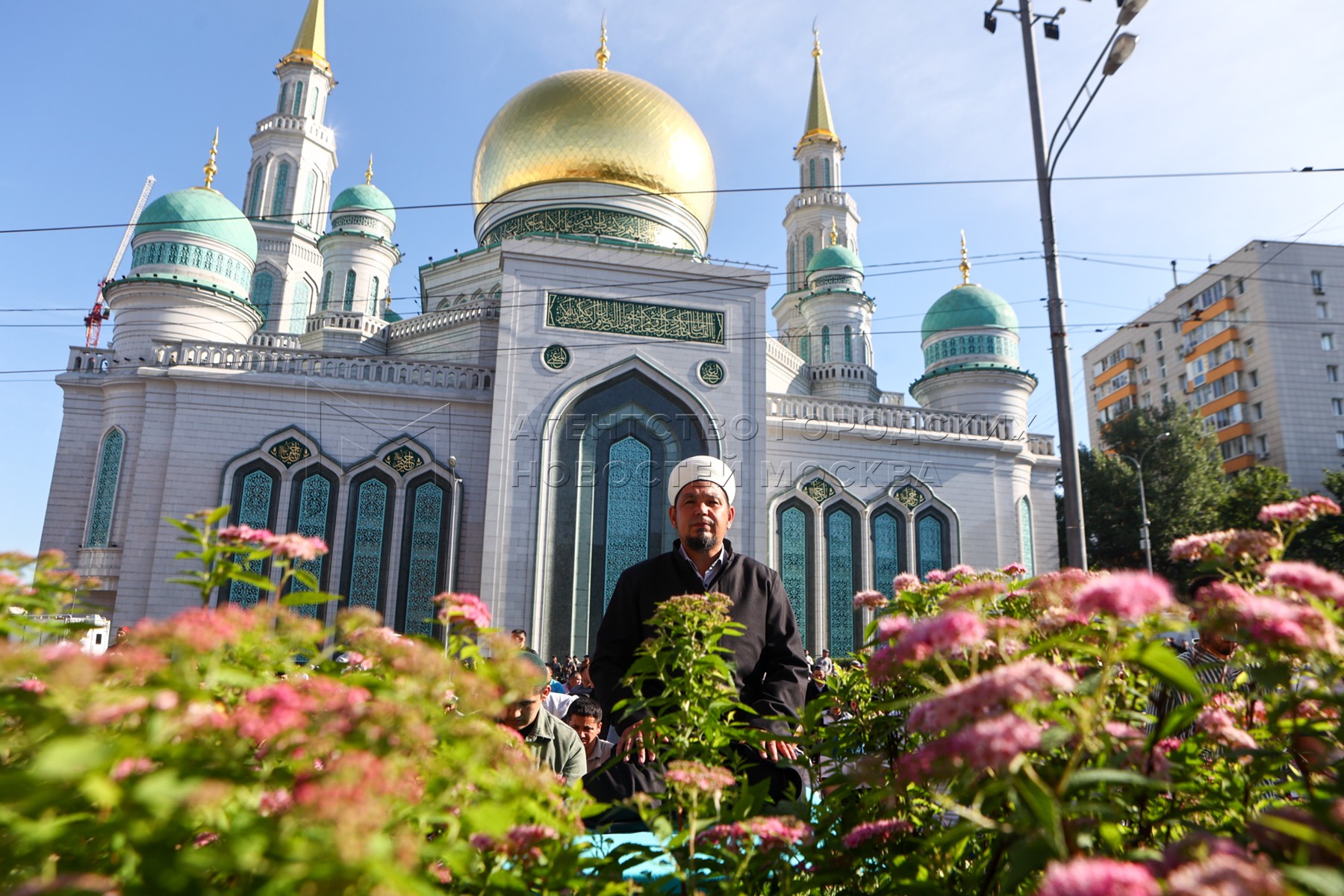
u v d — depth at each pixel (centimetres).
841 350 3453
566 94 2878
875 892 225
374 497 2036
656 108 2923
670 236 2867
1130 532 3381
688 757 270
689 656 280
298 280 4019
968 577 315
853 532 2277
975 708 159
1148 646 167
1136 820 216
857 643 2192
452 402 2131
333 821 120
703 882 213
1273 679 184
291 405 2036
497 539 1959
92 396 2139
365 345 2767
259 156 4103
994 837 198
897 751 278
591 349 2148
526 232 2817
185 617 155
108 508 2003
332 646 212
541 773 193
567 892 196
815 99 4584
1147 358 5434
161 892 119
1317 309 4516
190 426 1969
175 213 2375
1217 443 3822
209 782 124
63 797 129
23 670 140
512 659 200
